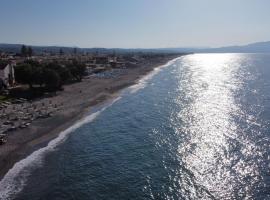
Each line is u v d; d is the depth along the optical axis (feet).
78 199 136.98
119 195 139.23
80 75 492.13
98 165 171.01
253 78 556.10
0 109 281.74
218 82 504.02
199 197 137.08
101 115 281.74
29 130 230.27
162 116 275.39
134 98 364.17
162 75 620.90
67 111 289.53
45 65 438.40
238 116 269.03
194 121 256.11
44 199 137.39
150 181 151.43
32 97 340.39
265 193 139.23
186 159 177.37
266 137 210.79
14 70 392.68
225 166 167.32
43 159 179.52
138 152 189.37
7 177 157.07
